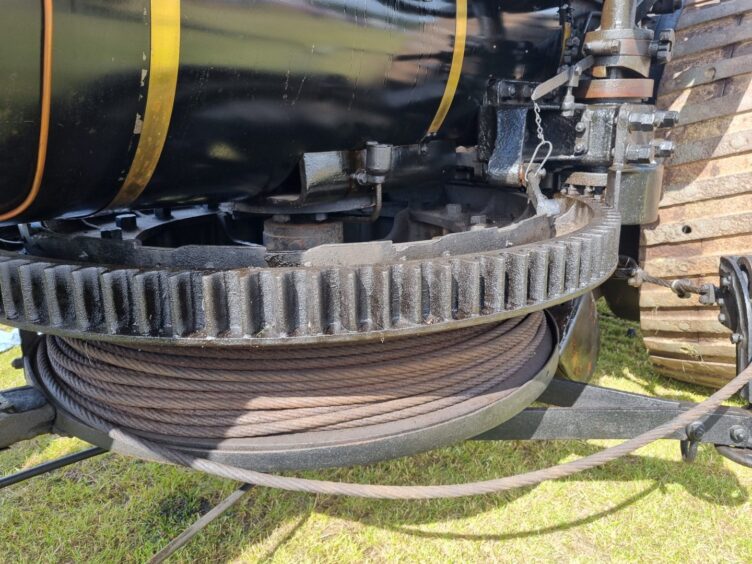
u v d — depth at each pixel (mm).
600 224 1951
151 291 1454
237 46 1518
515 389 1910
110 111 1391
